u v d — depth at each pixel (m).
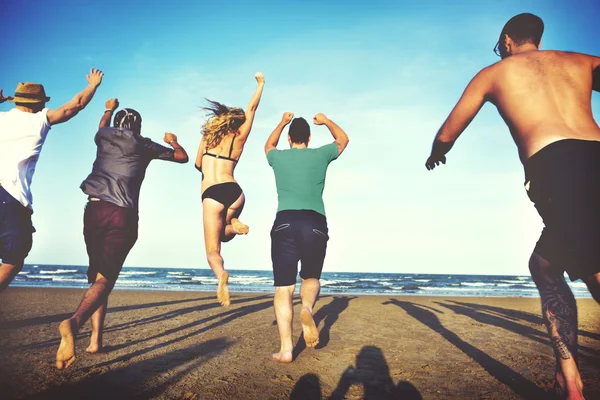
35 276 40.06
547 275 2.27
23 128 3.18
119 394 2.54
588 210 1.90
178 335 4.84
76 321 2.60
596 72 2.23
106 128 3.41
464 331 5.46
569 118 2.07
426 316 7.19
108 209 3.16
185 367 3.26
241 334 4.95
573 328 2.24
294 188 3.51
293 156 3.58
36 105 3.40
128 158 3.36
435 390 2.79
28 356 3.57
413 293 25.28
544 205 2.04
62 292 14.37
